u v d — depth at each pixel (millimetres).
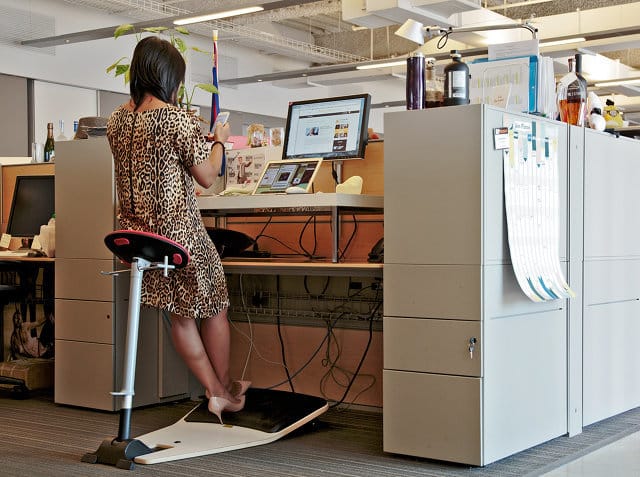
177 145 3258
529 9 11109
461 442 3002
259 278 4422
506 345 3105
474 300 2971
